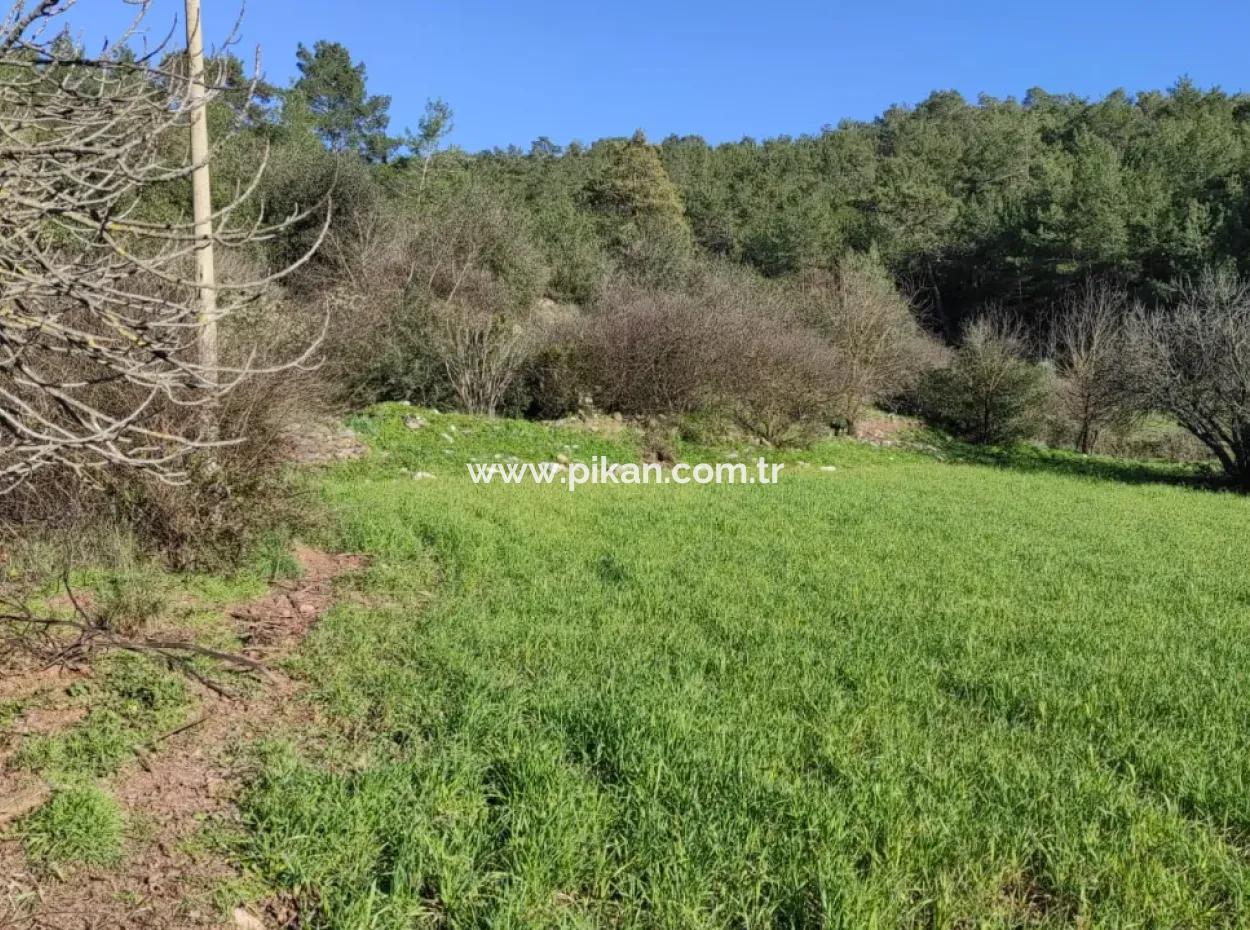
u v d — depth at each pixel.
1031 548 8.88
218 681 4.47
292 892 2.87
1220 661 5.38
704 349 17.52
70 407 2.85
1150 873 3.00
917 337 26.52
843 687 4.79
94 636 4.25
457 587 6.50
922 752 3.95
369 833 3.12
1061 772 3.78
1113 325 23.67
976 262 43.09
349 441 12.74
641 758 3.70
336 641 5.13
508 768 3.60
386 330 16.59
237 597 6.01
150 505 6.20
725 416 17.72
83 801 3.16
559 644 5.29
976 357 22.27
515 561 7.27
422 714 4.18
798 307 23.44
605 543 8.15
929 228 46.53
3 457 3.10
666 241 31.41
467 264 21.98
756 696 4.54
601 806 3.35
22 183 2.57
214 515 6.33
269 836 3.08
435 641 5.14
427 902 2.82
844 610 6.23
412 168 32.34
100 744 3.66
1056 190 39.50
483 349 16.86
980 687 4.84
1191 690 4.81
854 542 8.75
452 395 16.84
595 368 17.44
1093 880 2.99
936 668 5.11
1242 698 4.72
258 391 6.39
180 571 6.27
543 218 31.31
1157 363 17.64
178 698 4.19
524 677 4.73
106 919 2.68
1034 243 37.94
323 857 2.97
